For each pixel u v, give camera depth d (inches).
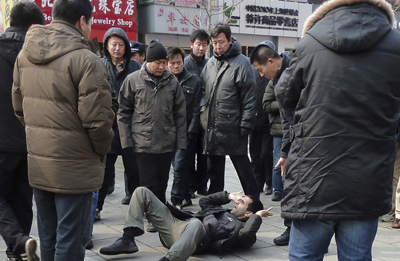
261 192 268.4
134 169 211.3
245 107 205.9
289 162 99.9
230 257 162.7
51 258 124.7
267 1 883.4
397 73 92.7
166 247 170.1
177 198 224.4
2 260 150.6
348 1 93.0
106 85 115.9
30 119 118.3
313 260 100.5
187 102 228.4
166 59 188.4
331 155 93.0
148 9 742.5
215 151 209.6
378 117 92.6
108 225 198.2
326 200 93.7
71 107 114.7
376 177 93.0
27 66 118.0
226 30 203.3
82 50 114.8
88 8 121.6
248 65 206.5
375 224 97.0
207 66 217.0
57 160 115.3
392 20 97.5
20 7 142.7
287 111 103.3
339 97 92.0
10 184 145.2
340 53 92.1
